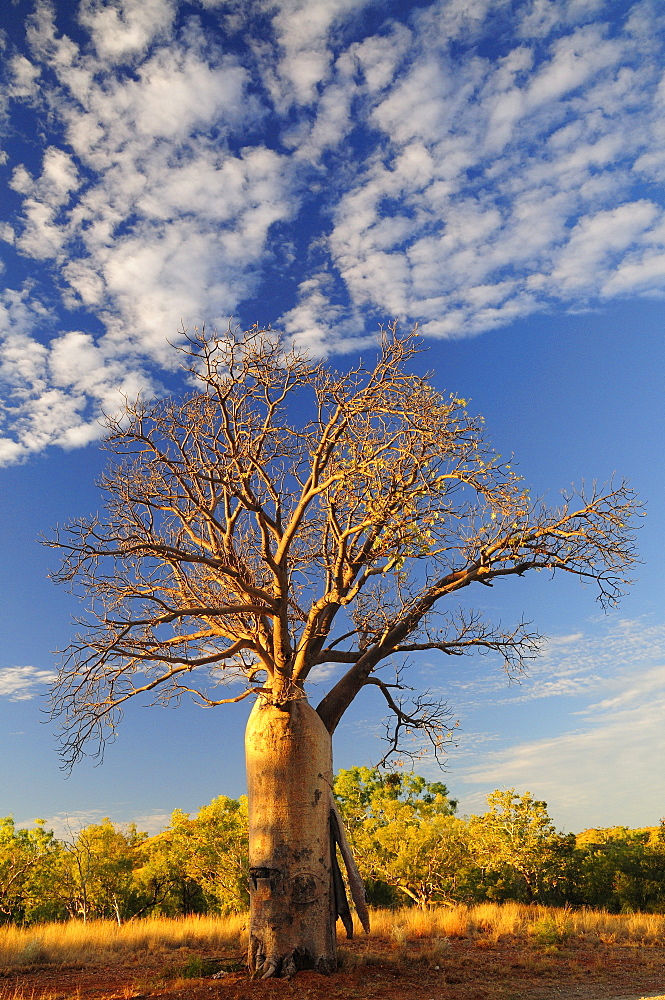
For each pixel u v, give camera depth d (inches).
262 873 401.7
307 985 360.2
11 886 1061.1
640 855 1131.9
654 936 595.2
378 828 1165.1
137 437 451.2
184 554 406.9
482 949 517.3
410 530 420.2
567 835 1174.3
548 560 464.8
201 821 1135.0
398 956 444.8
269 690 432.1
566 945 540.4
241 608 415.8
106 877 1091.9
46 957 486.9
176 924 641.6
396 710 490.3
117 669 426.6
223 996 342.3
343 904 430.0
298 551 497.0
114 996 354.9
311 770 422.6
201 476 414.9
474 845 1160.8
